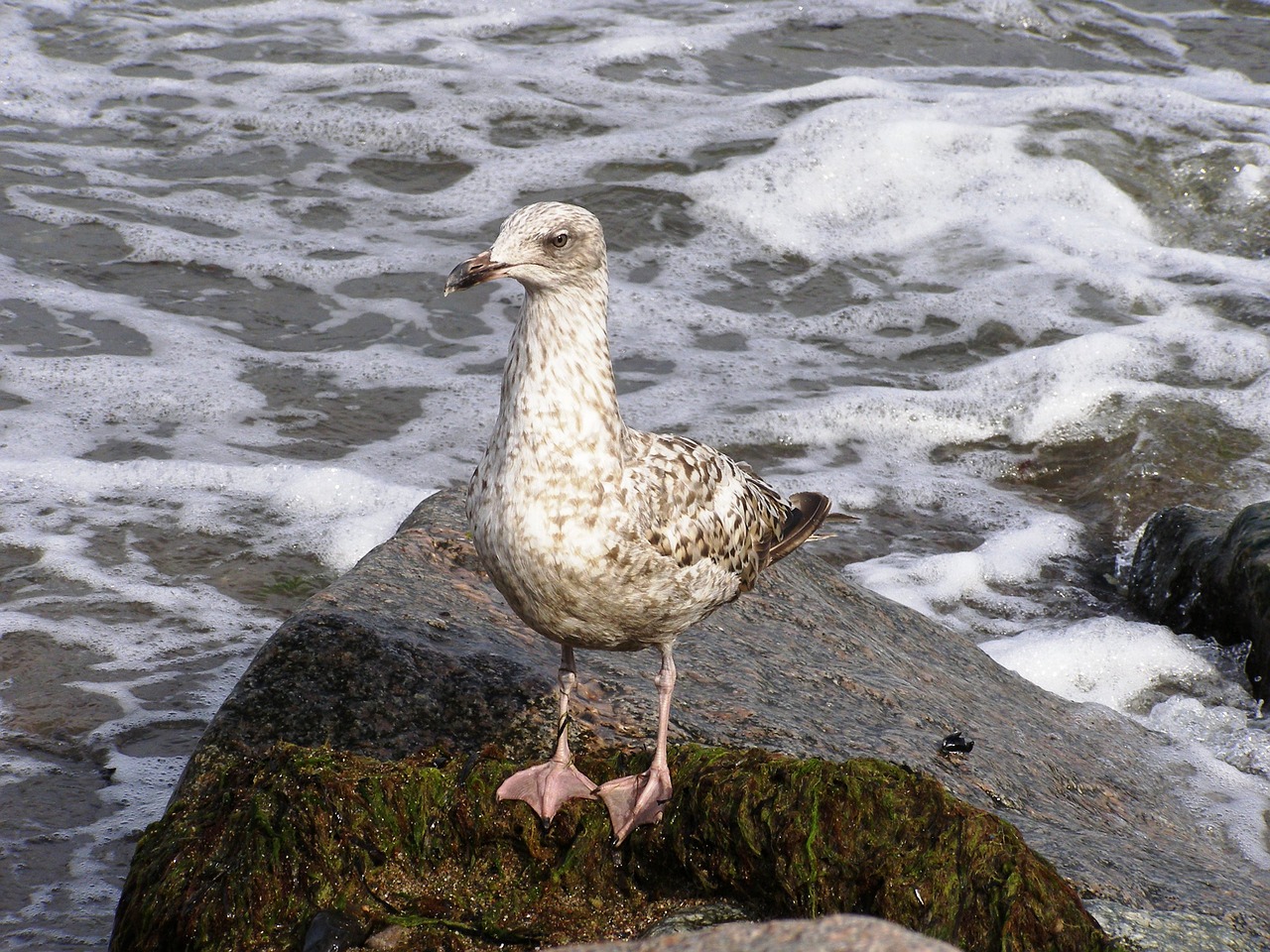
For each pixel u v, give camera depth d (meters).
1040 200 13.26
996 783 5.15
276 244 11.85
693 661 5.50
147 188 12.56
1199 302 11.71
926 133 13.79
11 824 5.40
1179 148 13.76
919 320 11.55
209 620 7.23
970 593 8.28
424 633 5.07
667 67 15.49
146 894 4.02
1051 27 16.95
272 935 3.90
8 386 9.47
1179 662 7.59
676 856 4.08
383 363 10.30
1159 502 9.23
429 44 15.79
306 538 8.12
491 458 4.22
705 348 10.96
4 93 13.90
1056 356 10.70
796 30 16.59
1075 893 3.82
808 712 5.25
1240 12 17.47
